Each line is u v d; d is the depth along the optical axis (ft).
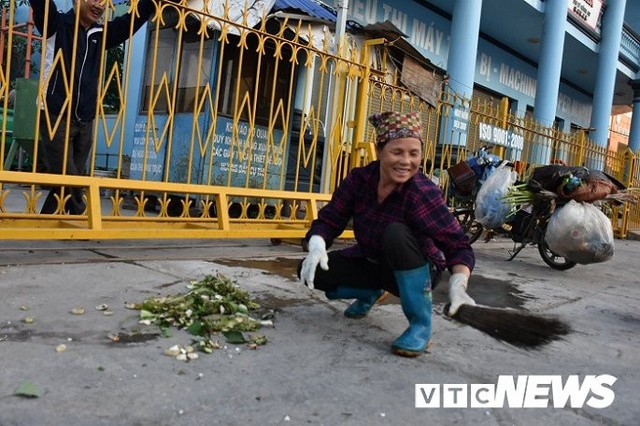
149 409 6.15
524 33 46.55
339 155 18.90
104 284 11.02
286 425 6.12
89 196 13.23
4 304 9.19
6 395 6.13
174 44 22.84
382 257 9.12
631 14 60.34
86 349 7.64
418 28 41.22
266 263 14.90
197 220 15.74
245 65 22.61
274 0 19.72
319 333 9.43
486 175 23.13
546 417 7.02
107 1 13.78
